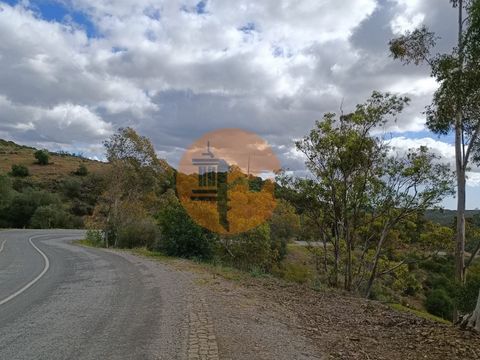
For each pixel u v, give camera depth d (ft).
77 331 23.08
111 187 111.34
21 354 19.24
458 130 50.88
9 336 22.17
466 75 34.12
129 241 94.99
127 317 26.30
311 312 30.50
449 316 87.04
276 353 20.04
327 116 65.10
